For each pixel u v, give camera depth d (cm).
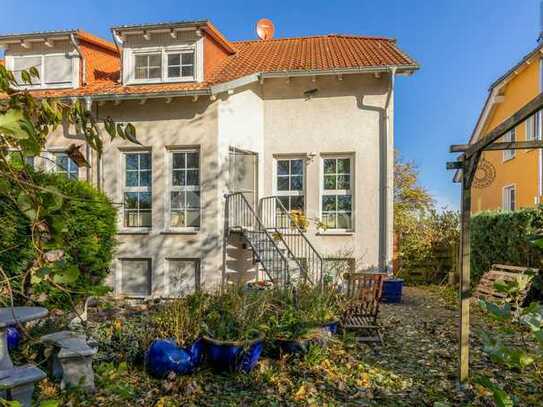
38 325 499
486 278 1006
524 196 1516
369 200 1096
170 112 1038
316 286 712
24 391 359
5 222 465
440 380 491
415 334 695
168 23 1036
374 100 1098
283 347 552
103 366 299
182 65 1080
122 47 1088
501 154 1722
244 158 1134
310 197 1123
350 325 641
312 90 1120
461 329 471
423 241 1343
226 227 1031
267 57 1252
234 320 540
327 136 1120
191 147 1041
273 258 998
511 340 610
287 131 1138
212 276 1010
